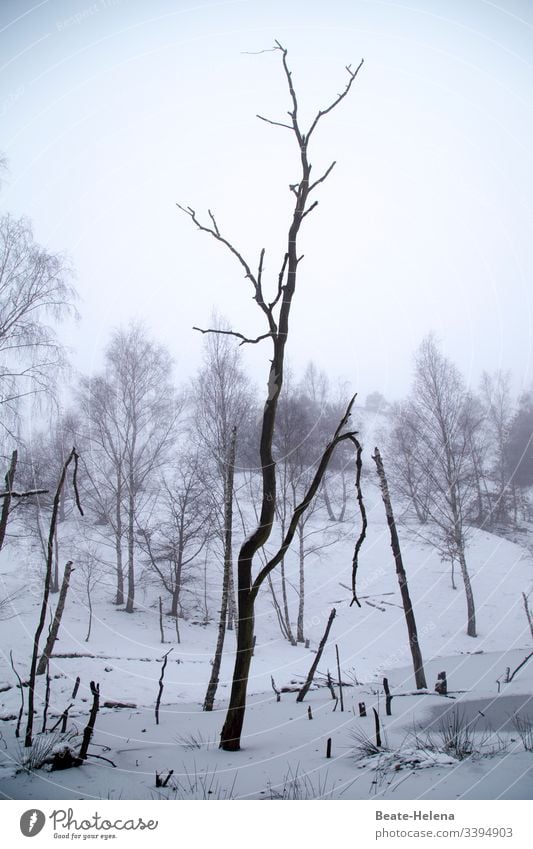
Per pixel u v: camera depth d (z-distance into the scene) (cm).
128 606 2147
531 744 555
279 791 466
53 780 503
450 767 505
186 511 2291
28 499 1577
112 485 2228
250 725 777
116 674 1414
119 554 2216
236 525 2483
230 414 2239
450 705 797
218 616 2244
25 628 1755
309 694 1171
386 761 530
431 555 2545
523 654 1473
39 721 846
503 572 2389
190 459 2341
